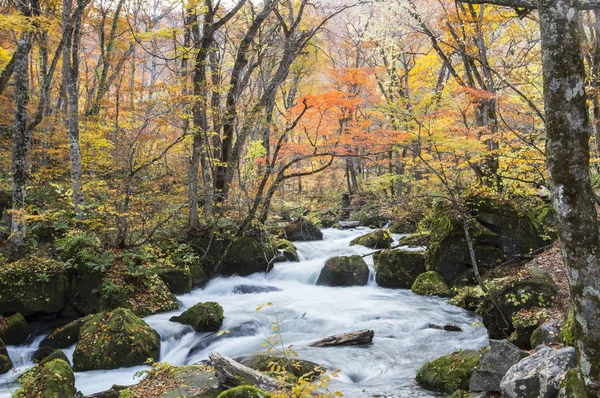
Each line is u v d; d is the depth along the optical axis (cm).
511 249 1199
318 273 1449
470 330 930
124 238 1248
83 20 1675
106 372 809
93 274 1084
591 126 1098
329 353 832
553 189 321
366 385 696
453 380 652
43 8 1535
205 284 1375
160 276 1252
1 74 1388
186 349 918
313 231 1962
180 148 1534
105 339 839
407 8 1370
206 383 645
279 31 1964
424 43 2378
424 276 1266
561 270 983
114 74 1634
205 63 1397
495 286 892
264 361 767
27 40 1101
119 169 1381
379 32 1822
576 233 311
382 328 976
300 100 1399
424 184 1900
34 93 2081
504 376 546
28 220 1245
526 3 486
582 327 314
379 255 1416
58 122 1653
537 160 1098
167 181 1627
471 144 1134
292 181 3105
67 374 667
